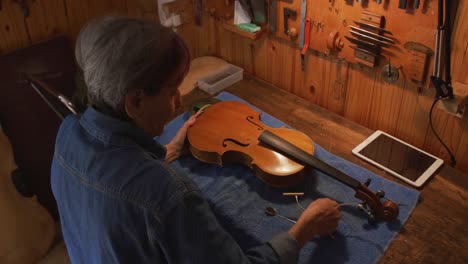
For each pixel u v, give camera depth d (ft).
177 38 2.55
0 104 5.80
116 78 2.38
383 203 4.24
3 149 5.98
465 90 4.43
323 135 5.44
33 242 6.66
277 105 6.06
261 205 4.31
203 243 2.52
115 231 2.55
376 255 3.83
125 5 6.64
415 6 4.38
